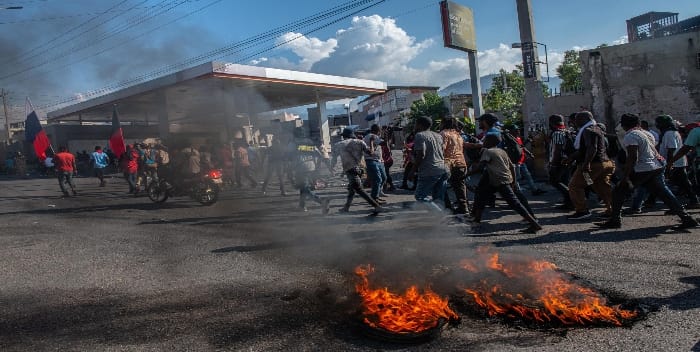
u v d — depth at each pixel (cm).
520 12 1261
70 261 578
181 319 367
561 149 720
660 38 1315
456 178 739
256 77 1752
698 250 477
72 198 1355
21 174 2631
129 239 697
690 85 1286
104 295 437
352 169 788
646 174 566
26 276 519
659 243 511
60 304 418
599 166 639
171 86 1495
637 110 1365
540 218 685
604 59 1398
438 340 307
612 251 491
